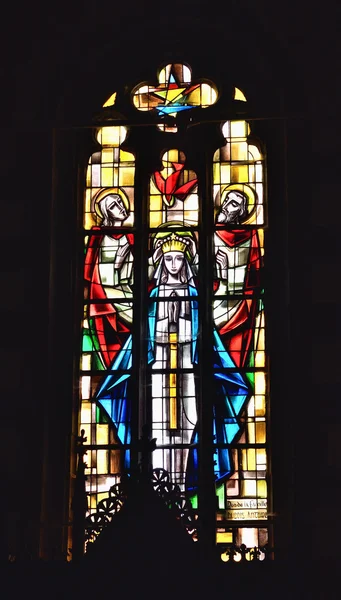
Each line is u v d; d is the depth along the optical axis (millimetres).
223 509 13461
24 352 13867
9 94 14867
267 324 14219
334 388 13281
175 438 13852
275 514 13383
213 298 14461
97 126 15344
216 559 11703
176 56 15570
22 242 14281
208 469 12781
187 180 15125
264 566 11602
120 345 14352
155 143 15305
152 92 15570
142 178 15148
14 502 13227
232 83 15352
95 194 15188
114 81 15531
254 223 14781
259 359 14133
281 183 14844
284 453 13617
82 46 15328
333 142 14305
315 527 12734
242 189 14977
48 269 14250
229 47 15453
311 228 13969
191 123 15320
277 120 15125
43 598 11633
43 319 14016
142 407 14039
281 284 14367
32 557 12438
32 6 15273
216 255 14672
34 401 13695
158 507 12023
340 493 12867
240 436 13789
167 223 14922
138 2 15359
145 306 14523
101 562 11742
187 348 14266
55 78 15086
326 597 11430
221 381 14047
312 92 14633
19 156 14609
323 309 13617
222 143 15211
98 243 14906
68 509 13562
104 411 14047
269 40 15094
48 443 13750
